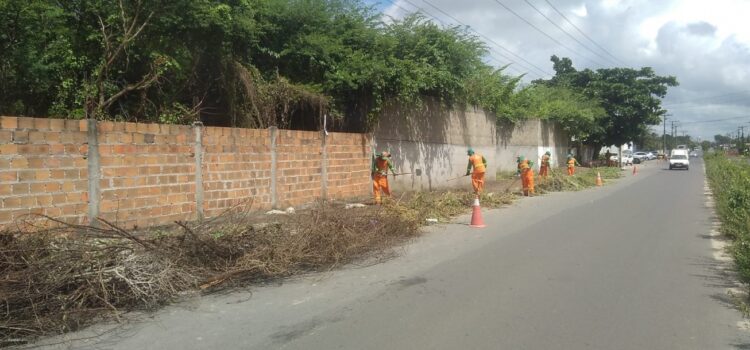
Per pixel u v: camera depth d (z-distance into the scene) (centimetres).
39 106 1089
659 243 994
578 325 536
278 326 543
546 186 2280
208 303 627
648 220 1317
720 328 530
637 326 534
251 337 512
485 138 2658
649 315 569
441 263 827
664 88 4903
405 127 1922
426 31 1942
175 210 1062
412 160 1972
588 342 490
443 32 1980
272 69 1530
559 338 500
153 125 1016
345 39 1659
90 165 917
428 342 491
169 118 1190
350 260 847
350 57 1595
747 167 2475
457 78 2038
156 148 1023
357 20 1677
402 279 729
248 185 1230
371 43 1684
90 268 596
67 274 572
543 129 3834
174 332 529
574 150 4881
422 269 788
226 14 1198
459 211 1445
